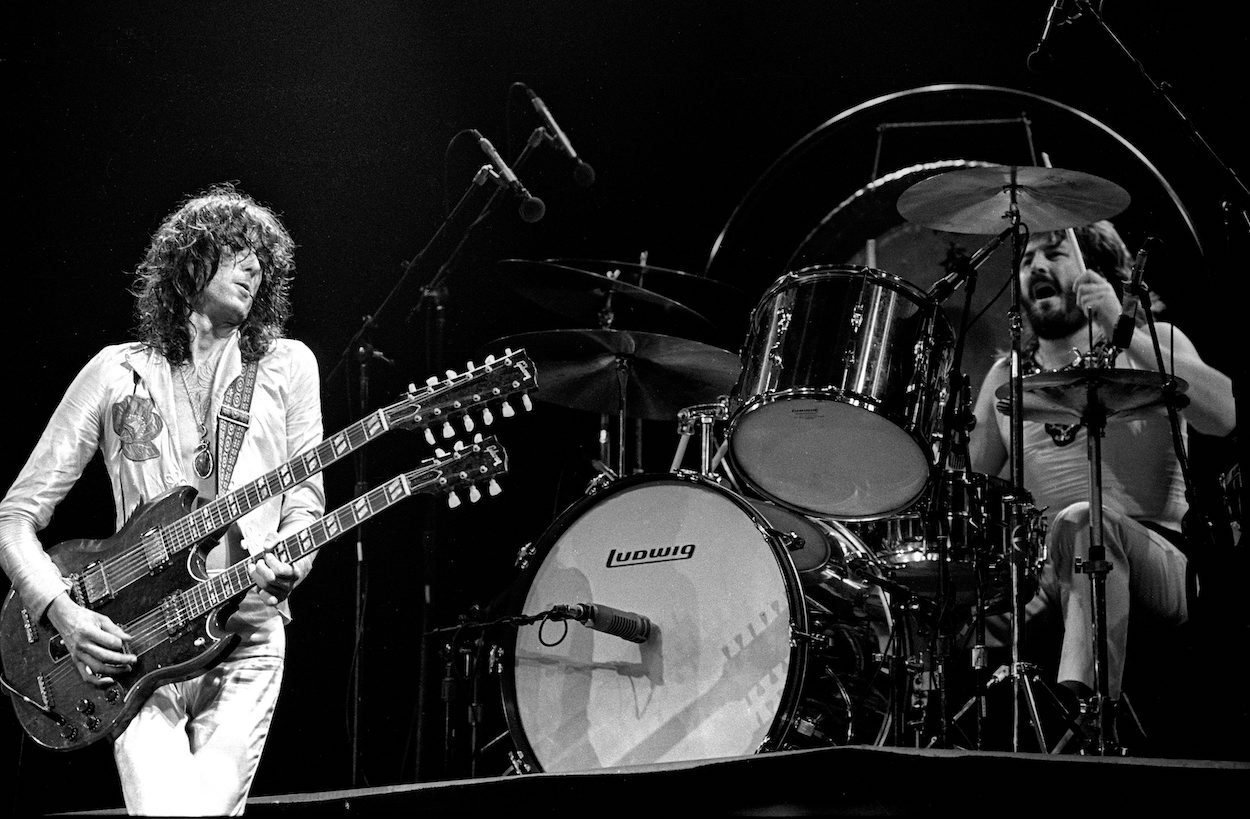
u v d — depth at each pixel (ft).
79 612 10.97
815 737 15.25
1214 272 21.56
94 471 19.53
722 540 16.19
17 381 19.38
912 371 15.83
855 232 23.86
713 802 11.65
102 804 18.33
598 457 23.02
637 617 16.10
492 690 20.84
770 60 24.50
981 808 11.16
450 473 11.42
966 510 17.03
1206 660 18.26
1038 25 23.86
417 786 12.86
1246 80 22.18
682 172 24.45
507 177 19.25
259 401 11.82
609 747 16.10
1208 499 20.30
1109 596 19.11
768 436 16.21
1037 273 22.41
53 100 20.25
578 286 19.75
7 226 19.71
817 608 15.78
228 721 10.82
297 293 21.95
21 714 11.18
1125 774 11.02
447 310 22.85
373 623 21.53
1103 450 21.13
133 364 11.73
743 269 24.21
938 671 16.46
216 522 11.16
